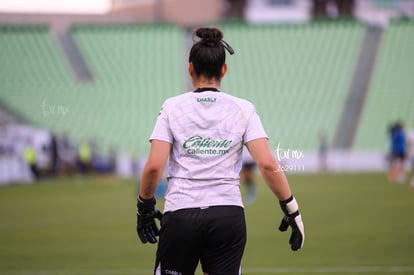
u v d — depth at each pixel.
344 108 102.19
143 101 100.00
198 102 12.52
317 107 102.06
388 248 29.97
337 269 25.17
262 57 111.12
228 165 12.38
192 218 12.09
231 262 12.21
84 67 105.94
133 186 70.56
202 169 12.26
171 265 12.40
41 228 38.81
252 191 54.16
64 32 114.81
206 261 12.40
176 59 109.31
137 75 105.12
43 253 29.94
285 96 103.75
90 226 39.44
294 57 110.94
